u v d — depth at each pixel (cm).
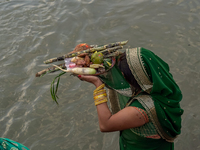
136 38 530
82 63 193
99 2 652
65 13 625
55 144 359
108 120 169
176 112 174
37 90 442
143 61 160
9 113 407
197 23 554
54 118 395
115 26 568
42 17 623
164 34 533
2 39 566
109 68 185
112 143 356
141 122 166
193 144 347
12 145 167
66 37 552
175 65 462
